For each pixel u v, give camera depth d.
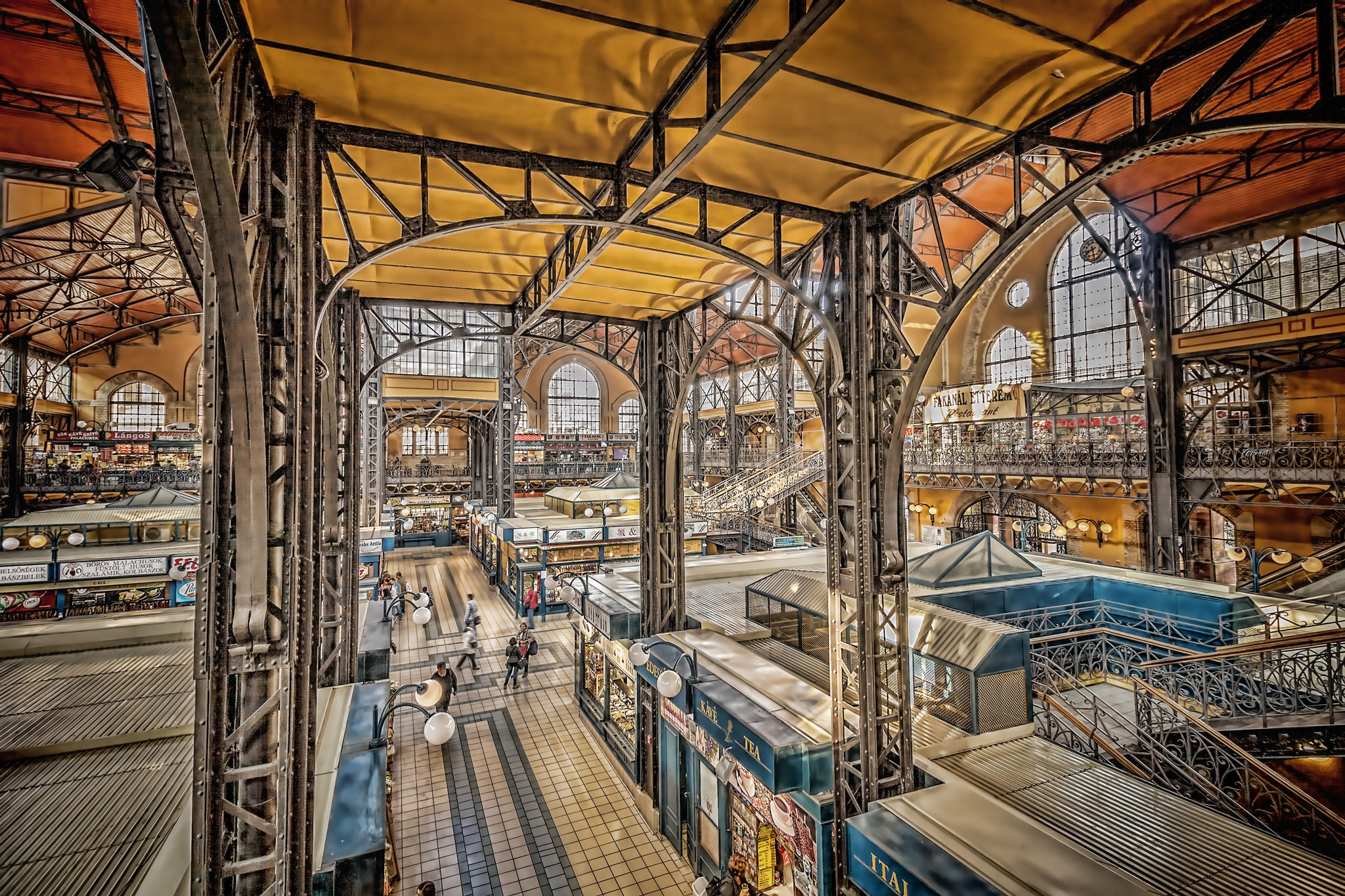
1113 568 12.99
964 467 22.55
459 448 43.19
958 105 5.05
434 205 7.42
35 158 12.84
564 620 20.17
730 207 7.11
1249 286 17.89
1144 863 4.95
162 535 17.78
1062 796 5.97
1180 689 9.64
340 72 4.46
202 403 3.53
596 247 6.79
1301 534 15.21
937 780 6.27
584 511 23.31
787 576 10.45
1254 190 13.52
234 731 3.78
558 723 12.80
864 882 5.43
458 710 13.41
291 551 3.98
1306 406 15.39
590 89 4.93
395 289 10.41
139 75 10.62
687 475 37.47
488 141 5.68
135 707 7.23
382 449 27.23
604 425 45.94
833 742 6.36
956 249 27.91
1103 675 10.85
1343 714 7.21
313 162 4.57
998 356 26.50
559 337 11.21
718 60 4.31
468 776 10.77
